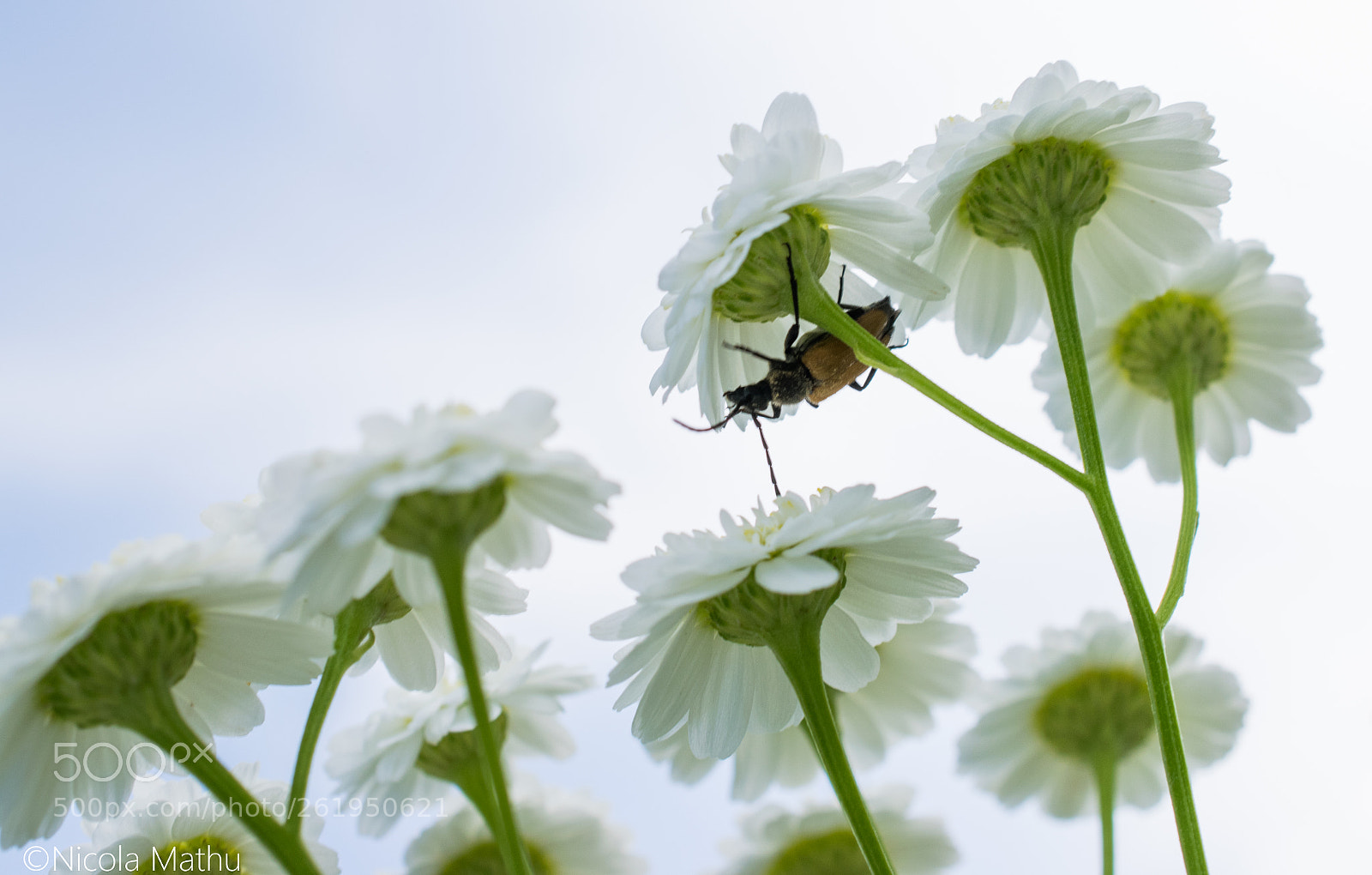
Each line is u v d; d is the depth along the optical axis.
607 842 0.21
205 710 0.17
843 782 0.17
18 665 0.16
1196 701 0.21
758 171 0.18
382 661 0.18
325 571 0.16
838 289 0.19
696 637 0.18
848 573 0.18
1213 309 0.21
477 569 0.17
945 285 0.18
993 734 0.21
